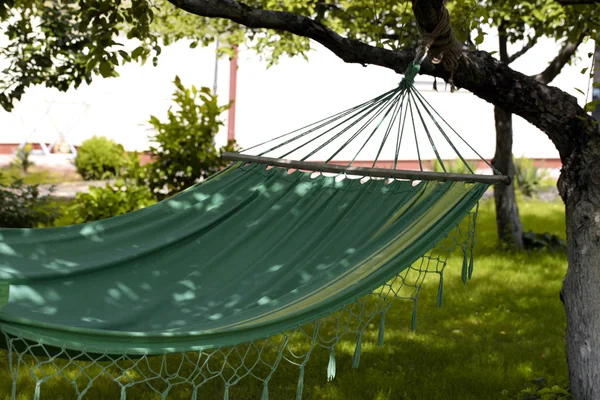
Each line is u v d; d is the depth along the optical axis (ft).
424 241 13.32
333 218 15.99
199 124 34.09
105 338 10.82
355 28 29.66
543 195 56.03
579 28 20.61
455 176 14.67
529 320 26.16
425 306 27.81
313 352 22.49
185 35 37.22
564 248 37.55
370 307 27.43
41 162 56.49
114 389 19.34
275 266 15.47
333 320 25.93
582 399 15.42
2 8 19.75
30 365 20.54
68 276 14.83
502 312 27.04
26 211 30.94
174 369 20.97
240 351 22.36
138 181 34.71
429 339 23.89
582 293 15.49
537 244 37.42
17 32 25.25
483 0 27.84
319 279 14.01
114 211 33.58
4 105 25.61
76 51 24.89
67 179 54.24
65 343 10.50
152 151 34.53
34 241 15.39
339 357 22.09
